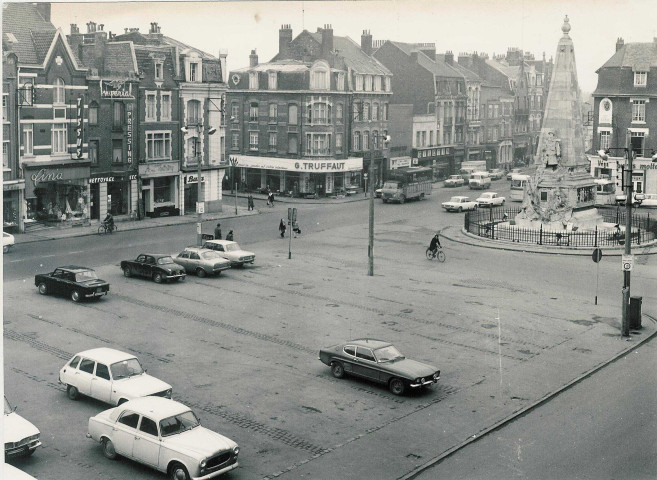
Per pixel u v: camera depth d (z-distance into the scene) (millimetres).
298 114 71438
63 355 23828
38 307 29234
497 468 17250
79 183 50750
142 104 54969
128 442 16766
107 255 40406
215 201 61531
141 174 55125
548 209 49250
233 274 36656
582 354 25422
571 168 48969
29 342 24984
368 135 75500
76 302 30203
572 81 48312
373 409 20375
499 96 73938
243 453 17562
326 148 71562
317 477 16516
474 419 19906
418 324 28438
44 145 48062
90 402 20359
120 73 53406
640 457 17844
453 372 23344
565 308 31172
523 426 19641
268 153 73625
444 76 75312
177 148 58094
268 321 28406
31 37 48312
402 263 40375
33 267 36688
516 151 74625
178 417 16844
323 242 47188
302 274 36969
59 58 48438
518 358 24844
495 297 32812
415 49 76375
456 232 51406
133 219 55062
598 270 36656
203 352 24625
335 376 22734
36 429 17219
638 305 28406
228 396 20938
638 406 20938
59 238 46094
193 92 58375
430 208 65250
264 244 46156
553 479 16734
